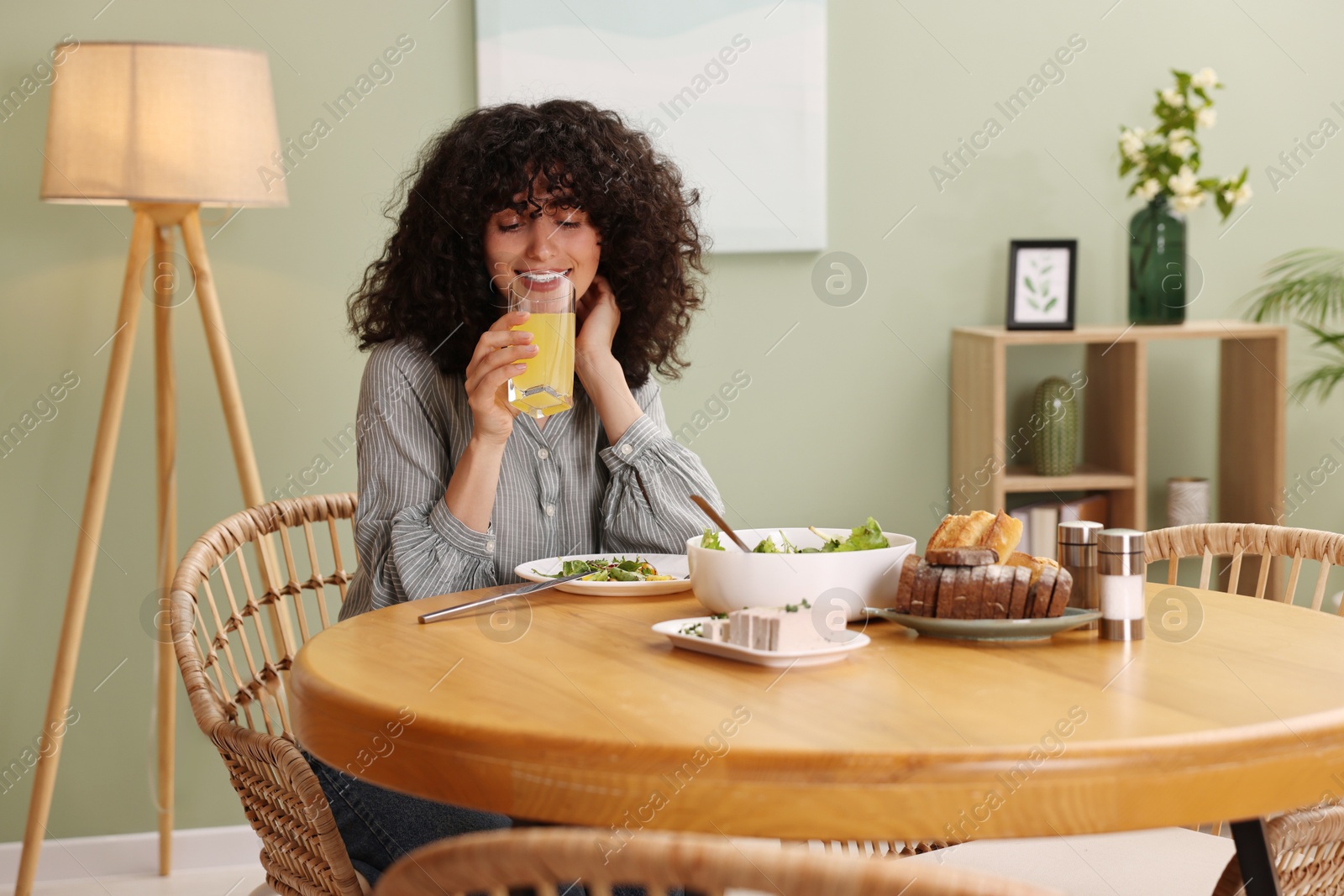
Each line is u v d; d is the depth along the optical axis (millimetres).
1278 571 2643
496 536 1555
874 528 1211
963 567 1099
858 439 2641
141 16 2297
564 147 1562
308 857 1101
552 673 983
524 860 533
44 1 2262
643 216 1634
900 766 748
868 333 2625
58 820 2359
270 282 2373
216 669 1380
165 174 1960
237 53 2029
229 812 2422
